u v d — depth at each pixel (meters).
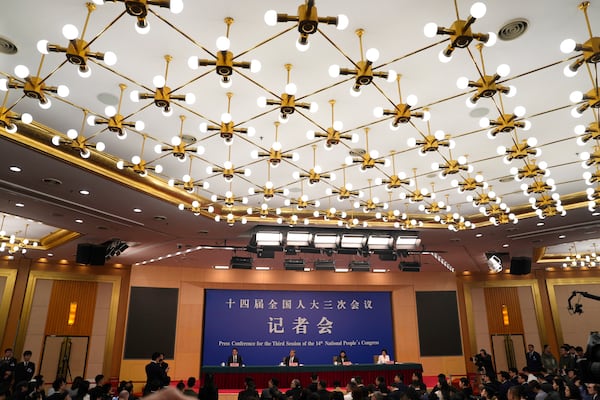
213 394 8.15
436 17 4.55
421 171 8.63
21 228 11.71
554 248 15.20
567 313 17.31
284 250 10.94
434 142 5.71
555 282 17.58
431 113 6.48
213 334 15.55
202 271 15.88
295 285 16.45
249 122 6.68
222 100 6.07
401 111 4.95
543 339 16.97
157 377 8.98
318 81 5.64
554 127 6.91
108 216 9.40
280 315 16.22
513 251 13.59
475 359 12.46
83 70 3.96
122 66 5.26
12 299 13.74
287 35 4.77
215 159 7.96
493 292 17.56
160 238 11.46
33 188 7.74
